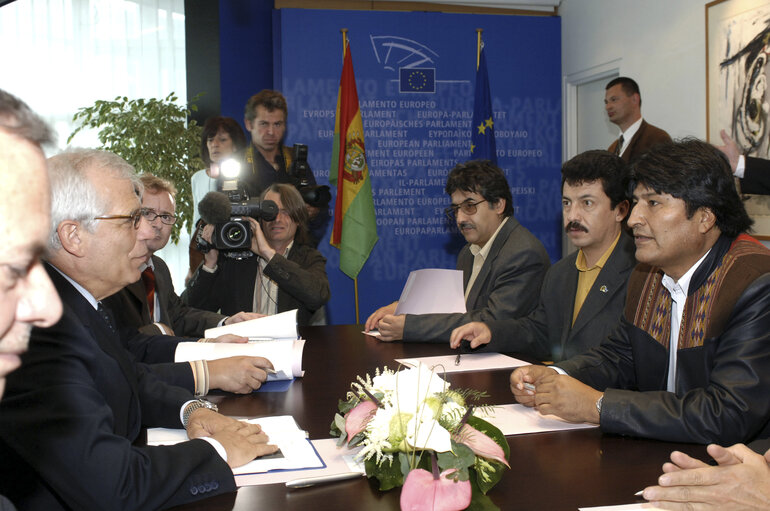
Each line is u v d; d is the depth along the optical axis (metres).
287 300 3.11
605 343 1.83
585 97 5.93
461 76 5.85
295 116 5.58
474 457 1.01
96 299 1.48
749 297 1.39
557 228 6.11
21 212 0.50
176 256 6.06
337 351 2.34
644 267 1.75
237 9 5.71
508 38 5.93
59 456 1.06
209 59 5.98
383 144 5.75
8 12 5.80
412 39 5.73
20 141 0.51
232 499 1.09
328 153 5.63
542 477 1.15
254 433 1.33
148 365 1.77
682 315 1.53
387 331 2.50
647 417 1.34
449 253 5.89
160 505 1.06
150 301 2.59
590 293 2.18
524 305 2.62
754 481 1.04
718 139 4.25
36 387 1.11
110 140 5.64
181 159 5.63
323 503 1.06
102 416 1.12
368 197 5.14
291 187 3.23
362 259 5.10
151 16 6.01
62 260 1.38
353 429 1.14
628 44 5.16
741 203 1.49
